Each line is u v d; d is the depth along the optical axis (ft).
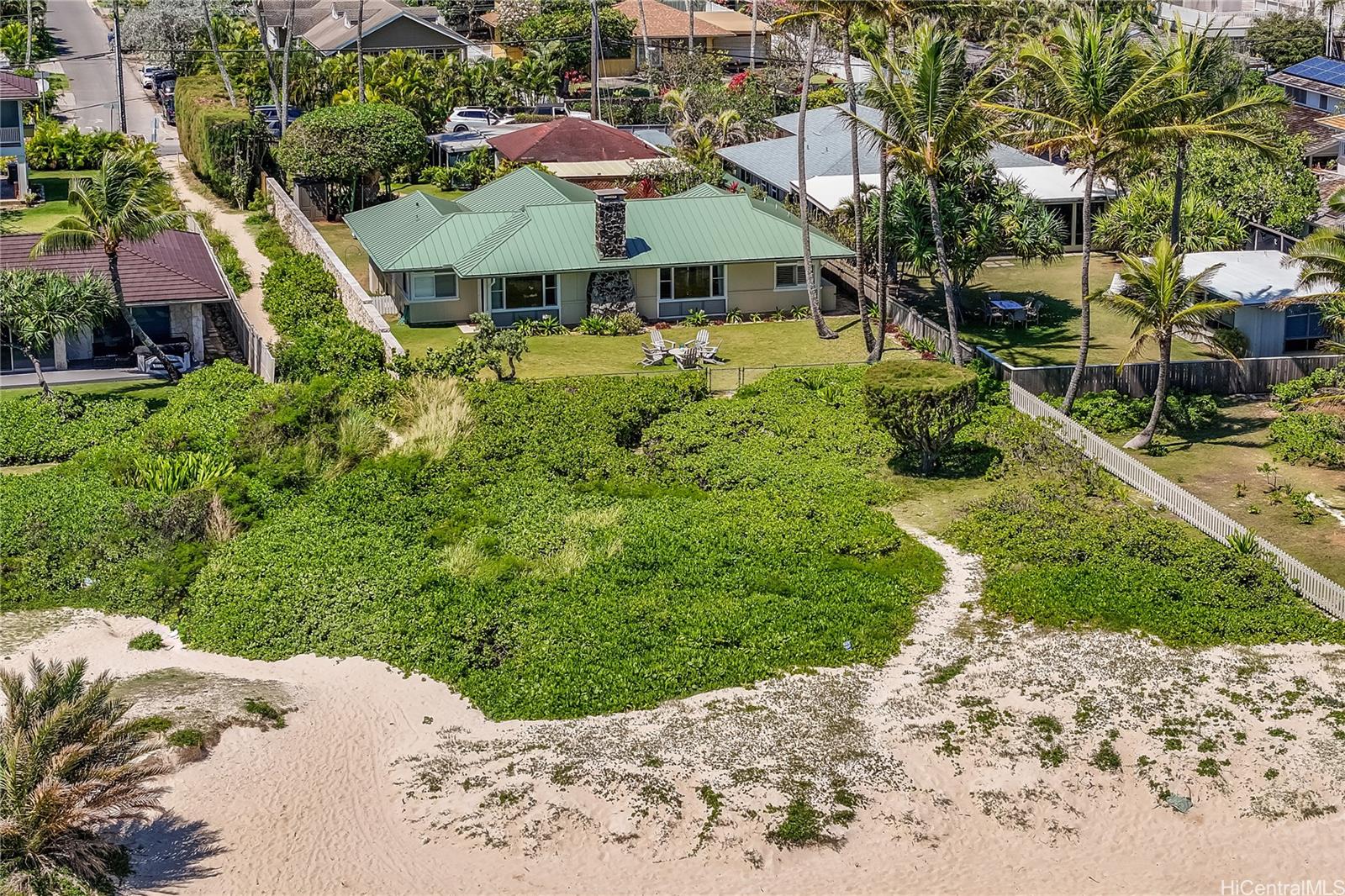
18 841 88.02
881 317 181.78
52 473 151.23
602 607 123.34
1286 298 167.63
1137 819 98.84
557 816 98.12
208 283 193.88
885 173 174.29
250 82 319.68
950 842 96.53
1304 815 98.73
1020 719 108.68
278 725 107.96
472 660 116.98
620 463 152.15
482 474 150.41
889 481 149.38
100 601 127.54
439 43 370.73
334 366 177.17
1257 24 356.18
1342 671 114.52
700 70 351.67
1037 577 127.54
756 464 151.53
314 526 138.92
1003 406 167.12
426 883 91.81
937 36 162.20
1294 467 154.20
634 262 199.00
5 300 169.78
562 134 271.90
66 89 359.05
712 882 92.53
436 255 198.39
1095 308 211.41
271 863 93.09
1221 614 121.80
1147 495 145.07
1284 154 163.84
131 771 93.30
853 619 121.39
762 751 104.94
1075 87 153.58
